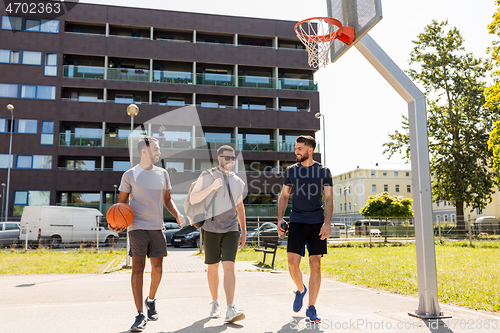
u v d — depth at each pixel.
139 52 32.56
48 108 30.25
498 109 31.17
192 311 4.34
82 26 32.94
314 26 5.71
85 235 19.66
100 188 29.97
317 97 35.09
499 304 4.59
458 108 32.72
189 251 17.30
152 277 3.93
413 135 4.27
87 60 32.66
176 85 32.81
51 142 29.91
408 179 56.09
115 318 3.96
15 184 29.03
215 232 3.97
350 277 7.43
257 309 4.44
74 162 30.66
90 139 30.38
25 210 18.69
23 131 29.66
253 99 35.22
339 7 5.28
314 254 3.93
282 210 4.25
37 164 29.50
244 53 34.62
